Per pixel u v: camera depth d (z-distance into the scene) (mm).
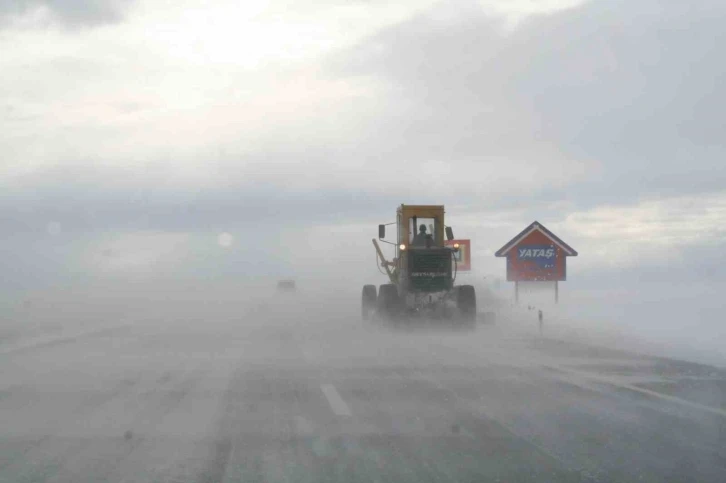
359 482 7879
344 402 12242
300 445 9453
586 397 12523
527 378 14586
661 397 12492
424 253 26109
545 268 25719
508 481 7941
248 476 8117
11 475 8148
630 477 8078
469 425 10516
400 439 9727
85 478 8039
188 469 8391
